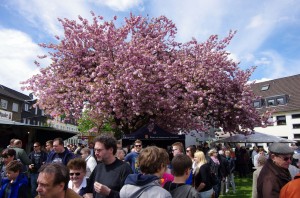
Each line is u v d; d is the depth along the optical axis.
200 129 18.48
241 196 11.30
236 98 18.80
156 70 15.54
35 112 55.72
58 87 16.03
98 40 16.42
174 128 17.77
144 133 13.30
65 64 16.95
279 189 3.34
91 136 19.88
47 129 15.16
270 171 3.49
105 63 15.09
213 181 6.13
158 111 16.62
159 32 18.91
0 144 14.71
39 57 17.31
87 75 16.45
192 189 3.21
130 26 17.94
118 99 14.41
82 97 15.16
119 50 15.68
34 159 8.95
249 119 19.33
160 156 3.05
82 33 16.53
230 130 20.06
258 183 3.59
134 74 14.55
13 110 46.91
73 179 4.12
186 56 18.73
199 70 17.25
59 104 16.14
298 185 2.76
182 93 16.84
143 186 2.78
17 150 7.86
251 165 20.81
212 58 18.25
